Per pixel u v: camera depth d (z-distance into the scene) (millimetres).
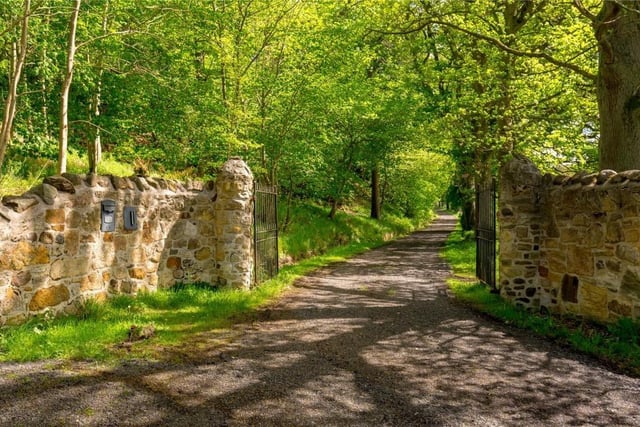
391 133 20891
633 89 7309
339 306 7777
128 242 6988
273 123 13844
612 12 7242
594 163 14867
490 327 6492
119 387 3883
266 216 9891
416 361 4973
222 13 10820
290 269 12094
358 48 15906
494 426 3486
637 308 5590
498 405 3873
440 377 4504
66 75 8586
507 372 4676
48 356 4488
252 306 7453
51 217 5609
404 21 10969
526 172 7551
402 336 5969
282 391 4012
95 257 6344
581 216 6570
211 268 8391
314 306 7727
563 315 6930
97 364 4391
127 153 13383
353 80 15922
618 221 5879
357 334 6016
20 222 5203
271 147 13867
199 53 13562
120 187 6824
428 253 17734
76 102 11570
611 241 6008
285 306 7664
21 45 7777
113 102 12055
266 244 9906
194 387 4000
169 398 3744
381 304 8023
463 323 6703
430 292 9328
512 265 7551
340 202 24469
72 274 5930
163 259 7742
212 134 11820
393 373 4590
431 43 17094
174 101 12258
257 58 12641
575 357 5172
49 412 3375
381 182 30750
